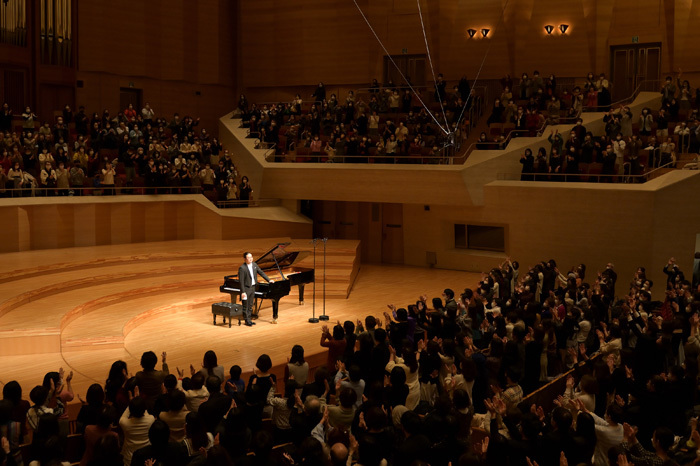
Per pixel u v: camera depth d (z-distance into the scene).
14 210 16.91
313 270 15.45
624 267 17.12
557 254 18.14
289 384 6.95
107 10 22.97
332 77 25.62
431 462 5.46
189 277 16.83
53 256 16.64
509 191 18.72
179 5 24.80
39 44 21.44
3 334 11.57
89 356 11.64
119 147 19.73
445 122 20.92
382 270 20.86
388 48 24.94
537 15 23.44
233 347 12.33
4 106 19.05
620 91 23.16
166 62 24.62
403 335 9.60
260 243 19.78
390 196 20.38
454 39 24.33
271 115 23.11
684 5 21.70
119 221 18.75
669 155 17.44
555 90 21.59
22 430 6.58
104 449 4.86
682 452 5.87
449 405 5.91
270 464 4.82
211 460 4.65
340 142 20.81
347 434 5.35
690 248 16.34
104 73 23.12
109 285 15.62
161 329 13.59
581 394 6.91
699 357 8.60
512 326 10.01
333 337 9.43
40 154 18.27
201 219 20.08
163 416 6.01
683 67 21.97
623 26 22.69
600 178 17.86
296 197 21.61
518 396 6.97
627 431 5.68
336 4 25.28
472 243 20.72
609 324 11.16
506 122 20.80
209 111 25.97
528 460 5.09
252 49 26.23
